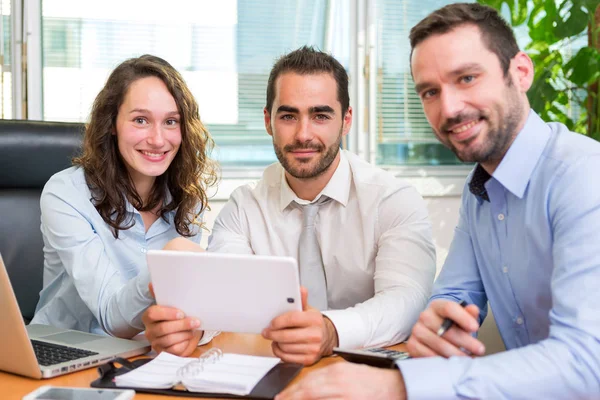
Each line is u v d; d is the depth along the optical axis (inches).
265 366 46.4
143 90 71.1
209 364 46.3
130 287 58.7
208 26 145.9
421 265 66.8
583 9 137.5
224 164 147.8
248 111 148.6
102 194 72.2
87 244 67.2
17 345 45.3
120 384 44.4
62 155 81.1
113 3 142.2
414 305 60.4
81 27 141.4
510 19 148.0
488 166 53.4
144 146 71.4
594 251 43.2
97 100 72.9
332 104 68.1
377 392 39.6
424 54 49.0
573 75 133.0
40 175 80.6
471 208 58.9
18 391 43.8
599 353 39.5
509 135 50.3
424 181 153.9
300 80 67.2
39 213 80.6
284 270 46.5
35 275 80.0
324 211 73.4
